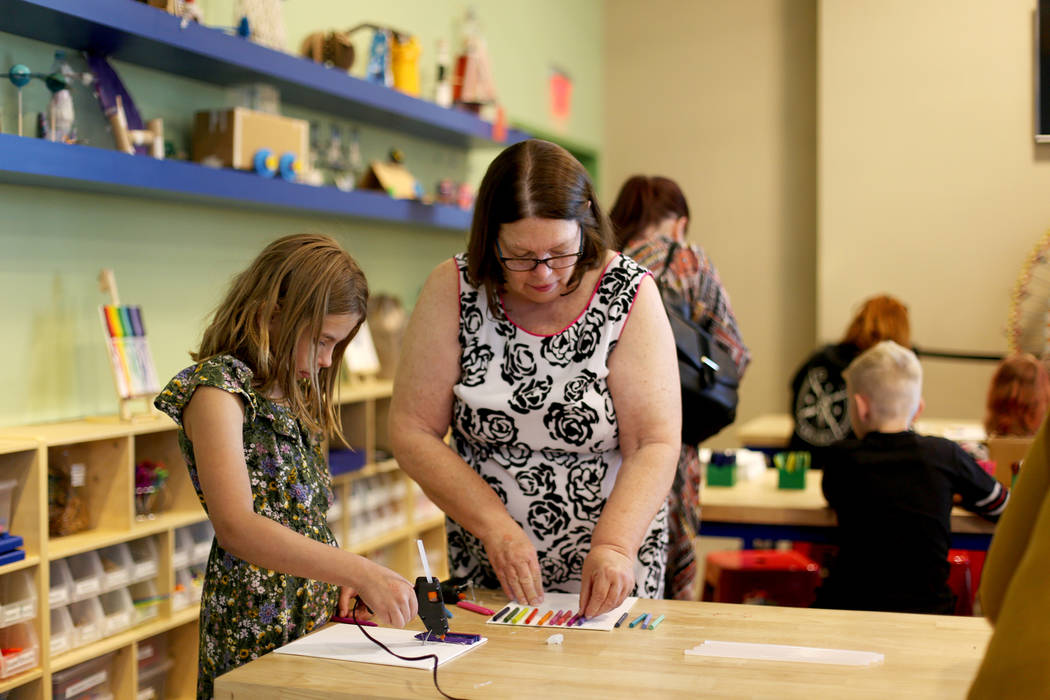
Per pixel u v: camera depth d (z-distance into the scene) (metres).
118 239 2.73
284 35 3.02
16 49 2.40
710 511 2.54
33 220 2.47
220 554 1.54
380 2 3.86
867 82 5.12
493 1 4.77
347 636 1.42
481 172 4.70
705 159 5.87
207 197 2.73
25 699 2.15
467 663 1.29
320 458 1.64
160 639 2.58
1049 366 4.15
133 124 2.56
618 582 1.42
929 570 2.21
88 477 2.42
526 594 1.46
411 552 3.56
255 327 1.51
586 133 5.89
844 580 2.29
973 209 4.96
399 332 3.70
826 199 5.21
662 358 1.62
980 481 2.27
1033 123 4.86
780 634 1.39
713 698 1.14
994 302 4.94
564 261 1.53
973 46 4.94
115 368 2.48
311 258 1.54
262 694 1.23
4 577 2.14
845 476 2.31
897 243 5.09
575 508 1.64
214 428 1.39
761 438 3.92
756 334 5.76
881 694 1.15
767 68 5.71
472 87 4.08
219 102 3.04
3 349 2.40
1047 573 0.81
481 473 1.67
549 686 1.19
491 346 1.64
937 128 5.01
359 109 3.45
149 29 2.42
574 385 1.59
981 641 1.35
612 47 6.11
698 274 2.42
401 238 4.07
